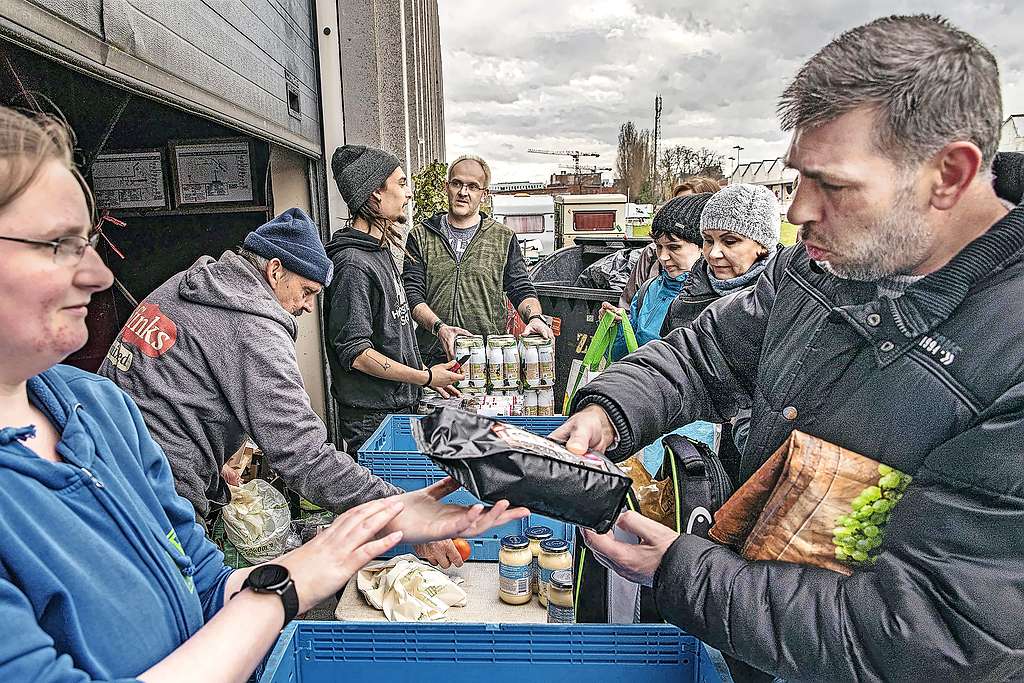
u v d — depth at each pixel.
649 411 1.32
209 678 0.76
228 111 2.35
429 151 12.45
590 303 3.97
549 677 1.36
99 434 0.91
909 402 0.92
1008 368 0.83
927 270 0.90
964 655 0.80
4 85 1.71
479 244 3.70
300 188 4.01
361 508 0.99
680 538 1.06
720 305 1.42
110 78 1.49
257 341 1.72
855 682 0.88
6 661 0.64
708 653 1.25
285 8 3.29
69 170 0.75
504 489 1.07
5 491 0.73
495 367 3.30
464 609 1.98
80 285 0.76
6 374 0.75
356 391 3.00
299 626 1.38
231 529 2.28
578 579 1.56
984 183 0.85
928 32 0.80
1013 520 0.77
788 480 1.00
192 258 3.38
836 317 1.02
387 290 2.96
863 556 0.96
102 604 0.78
